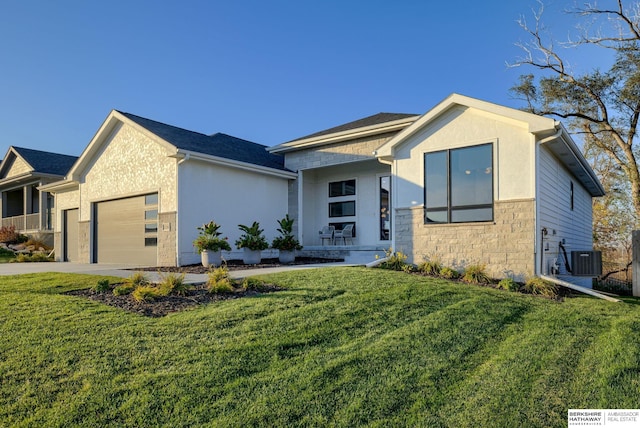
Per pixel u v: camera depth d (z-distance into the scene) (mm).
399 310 5766
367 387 3566
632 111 17875
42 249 19609
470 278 8711
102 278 8133
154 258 12414
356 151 13750
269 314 5320
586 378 3896
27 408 3088
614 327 5535
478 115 9445
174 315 5266
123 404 3154
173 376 3588
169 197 11898
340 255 13531
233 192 13211
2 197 24609
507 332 5258
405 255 10375
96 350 4082
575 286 8211
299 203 15070
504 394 3549
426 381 3730
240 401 3260
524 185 8789
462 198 9609
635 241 9477
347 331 4859
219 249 11195
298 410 3172
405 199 10508
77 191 16875
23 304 5770
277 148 15344
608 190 23203
